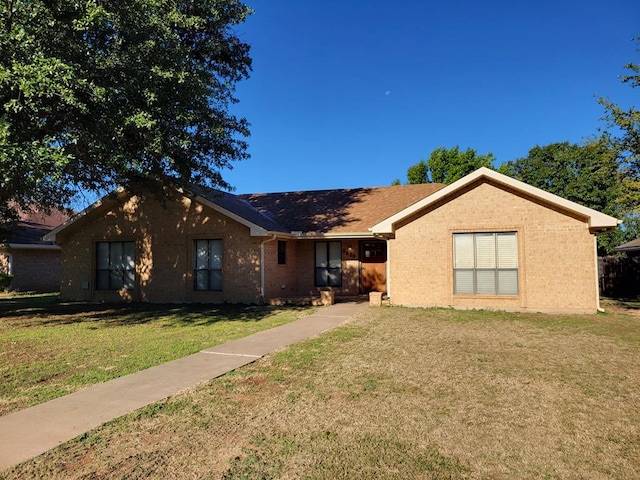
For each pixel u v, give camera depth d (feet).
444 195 46.24
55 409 16.11
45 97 29.01
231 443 13.19
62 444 13.08
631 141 46.73
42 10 27.22
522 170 107.45
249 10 45.06
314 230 58.29
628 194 45.80
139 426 14.48
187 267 55.11
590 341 28.78
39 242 79.66
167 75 32.42
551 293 43.27
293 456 12.34
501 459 12.21
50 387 18.93
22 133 29.43
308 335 31.04
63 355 25.31
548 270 43.47
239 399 17.19
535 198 43.98
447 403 16.72
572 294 42.78
